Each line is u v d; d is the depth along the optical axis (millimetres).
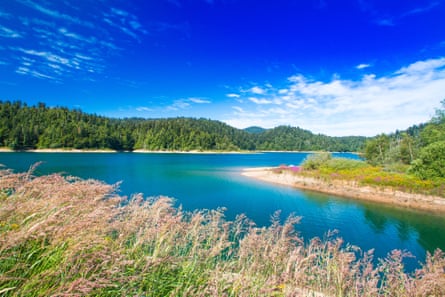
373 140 45406
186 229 3969
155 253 3064
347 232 12711
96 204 3395
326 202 19266
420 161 22609
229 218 14211
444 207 18156
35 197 3340
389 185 22062
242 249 3922
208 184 26594
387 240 11789
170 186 24594
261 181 29719
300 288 3336
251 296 2869
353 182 23969
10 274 1966
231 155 105875
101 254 2191
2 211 2316
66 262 2020
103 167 39875
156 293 2705
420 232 13008
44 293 1824
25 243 2240
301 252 4535
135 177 30047
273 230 5047
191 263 3393
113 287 2359
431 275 3340
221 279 2949
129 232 3131
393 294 3668
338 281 3639
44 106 109625
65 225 2396
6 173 3506
